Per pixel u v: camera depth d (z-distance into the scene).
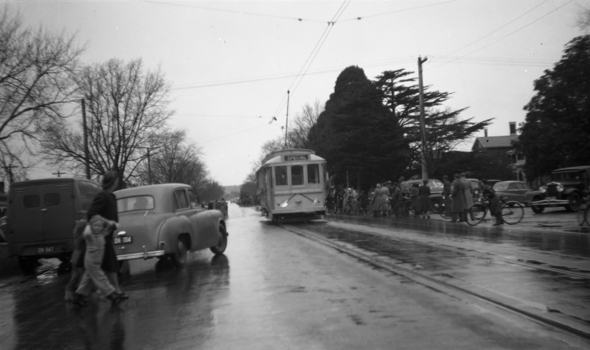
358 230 18.77
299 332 5.63
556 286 7.29
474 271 8.75
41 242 13.29
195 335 5.77
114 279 8.06
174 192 11.73
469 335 5.18
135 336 5.90
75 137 29.75
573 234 13.98
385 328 5.59
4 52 18.11
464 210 19.39
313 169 26.11
